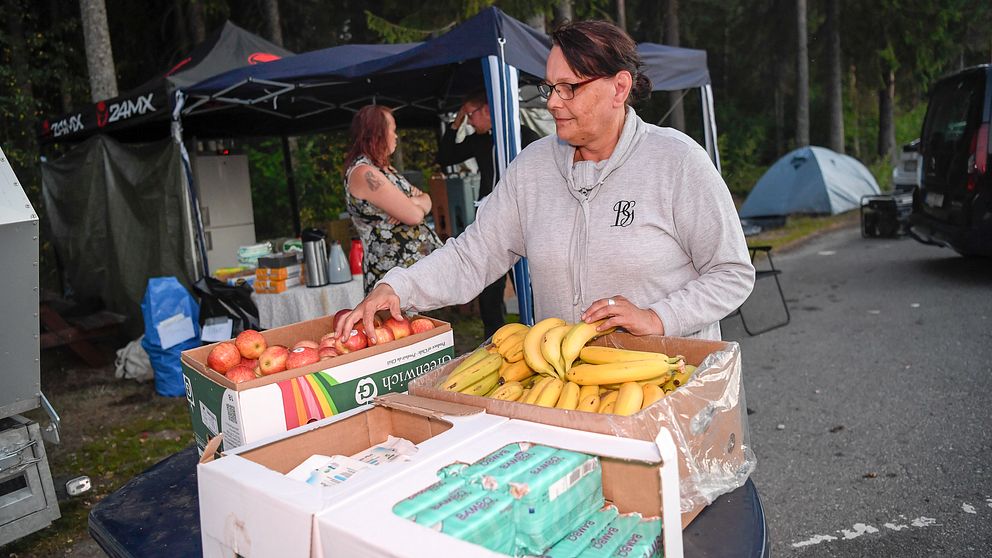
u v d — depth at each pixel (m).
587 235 1.70
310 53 4.95
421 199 3.68
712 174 1.60
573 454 1.09
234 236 6.95
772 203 12.14
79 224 6.08
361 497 0.99
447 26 10.06
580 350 1.47
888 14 16.19
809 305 6.57
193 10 12.02
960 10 17.89
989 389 4.07
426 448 1.15
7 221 2.23
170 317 4.96
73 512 3.40
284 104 6.59
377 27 9.79
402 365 1.80
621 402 1.29
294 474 1.21
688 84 5.68
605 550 1.00
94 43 7.75
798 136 17.09
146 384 5.37
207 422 1.70
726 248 1.58
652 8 17.53
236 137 7.81
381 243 3.64
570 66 1.54
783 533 2.82
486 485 1.00
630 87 1.60
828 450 3.50
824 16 19.14
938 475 3.14
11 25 10.88
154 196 5.36
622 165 1.66
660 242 1.65
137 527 1.42
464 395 1.36
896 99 23.95
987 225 6.37
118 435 4.38
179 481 1.63
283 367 1.73
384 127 3.54
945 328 5.38
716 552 1.18
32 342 2.53
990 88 6.31
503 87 3.76
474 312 7.01
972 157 6.40
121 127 5.93
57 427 2.72
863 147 22.78
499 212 1.91
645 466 1.05
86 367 5.93
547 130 6.74
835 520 2.88
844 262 8.58
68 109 11.82
